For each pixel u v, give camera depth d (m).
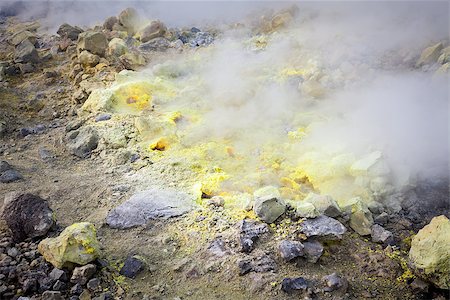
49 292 2.87
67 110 5.79
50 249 3.07
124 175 4.30
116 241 3.46
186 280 3.13
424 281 3.12
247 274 3.13
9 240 3.30
